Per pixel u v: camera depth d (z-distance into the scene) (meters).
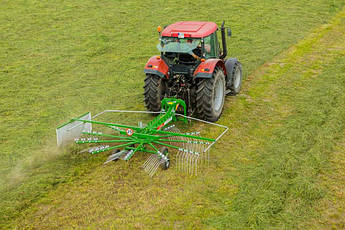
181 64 8.62
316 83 10.97
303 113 8.98
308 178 6.43
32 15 19.02
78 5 21.03
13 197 6.08
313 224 5.45
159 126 7.44
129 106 9.77
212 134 8.11
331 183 6.38
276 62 13.12
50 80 11.75
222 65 8.76
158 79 8.46
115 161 7.14
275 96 10.18
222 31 9.69
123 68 12.77
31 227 5.47
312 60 13.21
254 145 7.66
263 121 8.71
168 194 6.14
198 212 5.71
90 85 11.31
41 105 9.91
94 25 17.72
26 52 14.34
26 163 7.10
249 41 15.56
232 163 7.03
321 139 7.69
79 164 7.07
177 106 8.15
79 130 7.62
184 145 7.70
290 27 17.45
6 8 20.06
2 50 14.49
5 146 7.73
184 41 8.35
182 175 6.66
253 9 20.47
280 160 6.99
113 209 5.83
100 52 14.44
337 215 5.63
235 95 10.30
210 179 6.52
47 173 6.77
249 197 6.01
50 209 5.84
